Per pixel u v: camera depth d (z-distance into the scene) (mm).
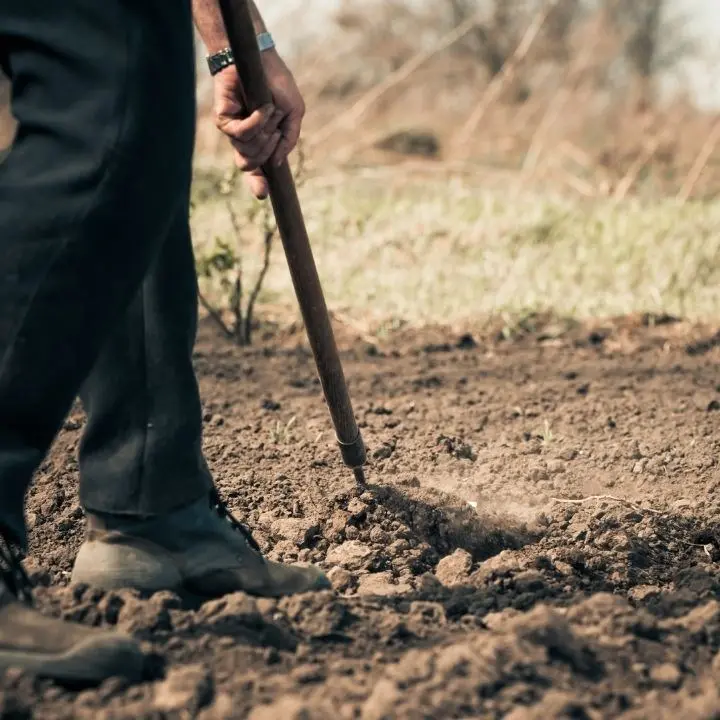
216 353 6867
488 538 4133
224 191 7211
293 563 3791
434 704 2434
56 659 2508
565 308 7598
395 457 4934
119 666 2531
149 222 2637
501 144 15953
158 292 2924
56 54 2572
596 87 19734
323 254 8906
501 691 2523
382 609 3113
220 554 3113
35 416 2625
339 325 7469
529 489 4621
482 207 10125
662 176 14375
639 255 8625
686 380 6223
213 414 5660
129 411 3002
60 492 4367
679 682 2656
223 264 7031
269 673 2654
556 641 2697
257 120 3100
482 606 3201
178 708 2436
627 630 2840
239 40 3027
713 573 3748
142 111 2572
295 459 4844
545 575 3623
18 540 2674
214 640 2746
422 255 8914
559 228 9523
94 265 2592
